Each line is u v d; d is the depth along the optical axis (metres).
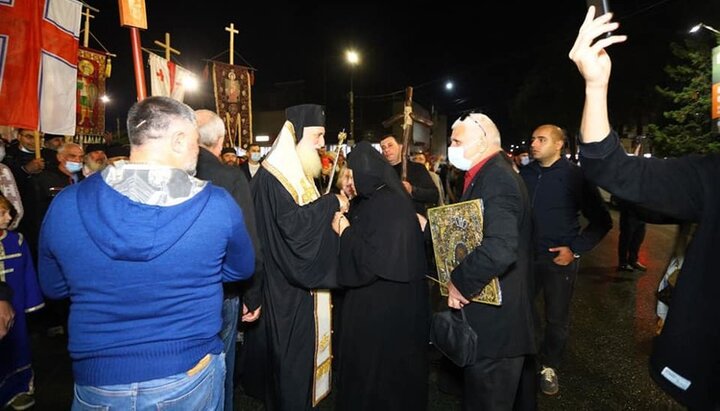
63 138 6.25
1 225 2.93
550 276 3.22
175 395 1.37
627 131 22.89
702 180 1.23
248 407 3.21
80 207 1.31
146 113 1.41
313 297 2.82
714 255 1.20
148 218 1.29
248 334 2.96
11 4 3.80
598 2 1.20
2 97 3.76
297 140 2.93
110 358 1.31
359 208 2.63
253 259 1.71
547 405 3.09
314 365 2.83
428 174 5.06
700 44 12.38
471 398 2.24
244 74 8.93
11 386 2.99
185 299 1.38
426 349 2.67
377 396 2.54
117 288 1.30
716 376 1.20
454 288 2.09
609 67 1.21
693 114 12.75
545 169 3.30
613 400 3.15
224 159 6.44
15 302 2.96
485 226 2.06
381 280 2.53
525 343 2.16
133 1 2.46
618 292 5.57
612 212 13.34
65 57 4.20
